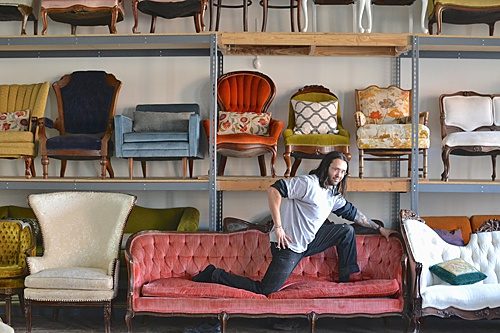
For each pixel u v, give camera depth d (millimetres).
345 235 4863
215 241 5199
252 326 5137
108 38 5645
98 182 5660
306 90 6434
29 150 5758
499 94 6430
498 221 5242
